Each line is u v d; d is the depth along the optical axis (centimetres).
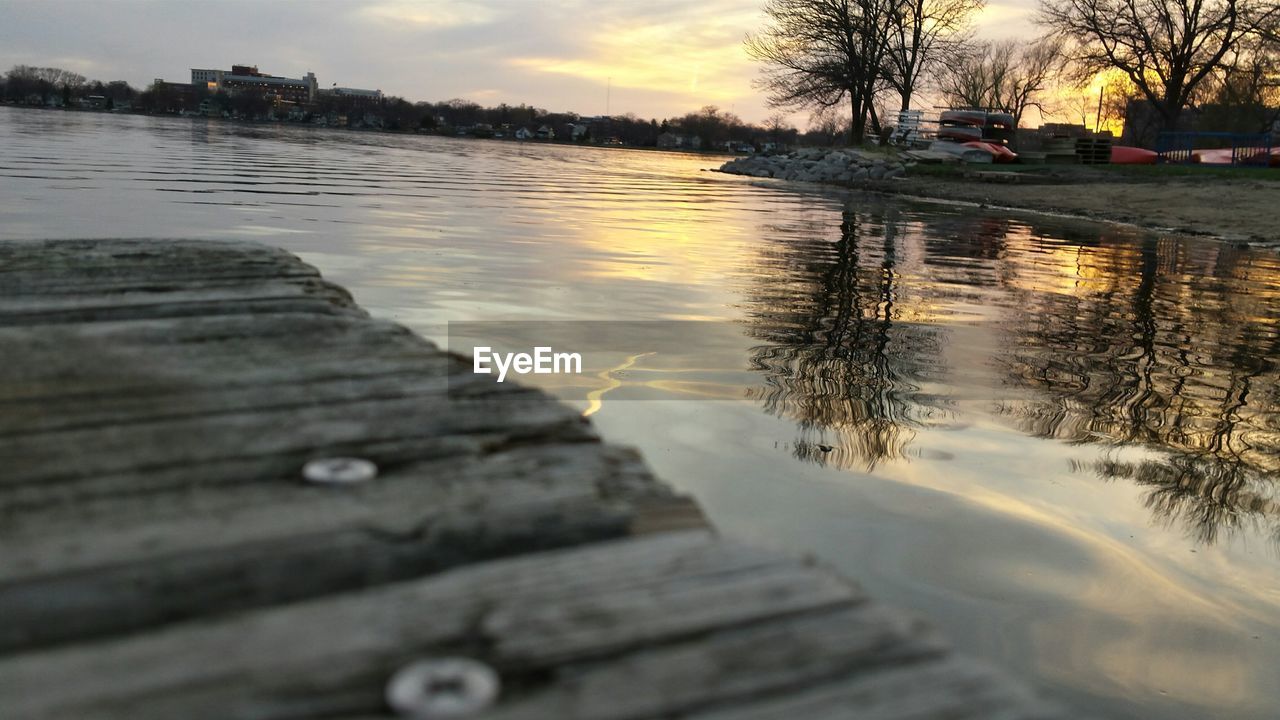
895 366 421
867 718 78
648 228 1052
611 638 89
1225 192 1820
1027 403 367
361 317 239
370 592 97
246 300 250
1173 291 713
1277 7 3481
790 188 2311
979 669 85
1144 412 359
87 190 1134
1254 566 229
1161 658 187
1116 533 245
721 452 296
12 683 80
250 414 155
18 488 122
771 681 83
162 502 119
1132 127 4762
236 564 103
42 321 224
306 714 77
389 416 156
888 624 92
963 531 242
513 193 1557
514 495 124
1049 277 772
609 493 125
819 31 3866
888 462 292
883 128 3953
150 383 171
